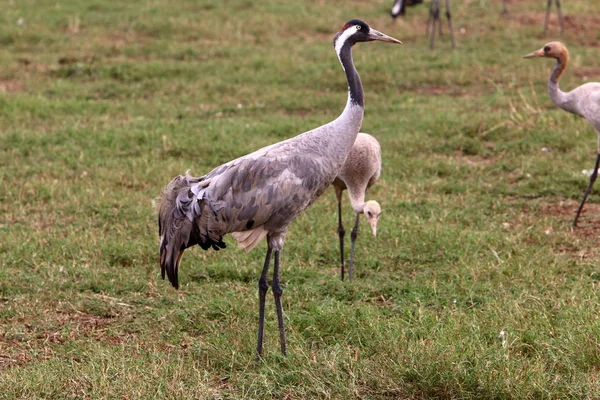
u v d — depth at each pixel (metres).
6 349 12.23
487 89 29.64
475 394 10.45
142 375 11.13
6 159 21.92
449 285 14.52
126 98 29.06
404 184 20.45
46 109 26.55
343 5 41.91
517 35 36.28
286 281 15.02
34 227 17.39
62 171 21.03
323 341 12.49
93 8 40.31
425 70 31.55
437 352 11.06
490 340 12.21
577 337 11.80
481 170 21.61
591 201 19.42
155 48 34.28
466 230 17.19
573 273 15.07
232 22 38.22
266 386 10.89
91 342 12.38
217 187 11.48
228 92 29.45
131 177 20.58
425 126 24.98
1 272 14.79
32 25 36.56
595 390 10.49
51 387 10.81
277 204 11.52
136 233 17.20
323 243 16.77
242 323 13.09
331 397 10.70
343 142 11.94
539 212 18.84
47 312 13.56
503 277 14.77
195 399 10.59
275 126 24.83
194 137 23.66
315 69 31.48
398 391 10.71
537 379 10.64
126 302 14.02
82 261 15.61
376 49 34.69
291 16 39.16
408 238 16.75
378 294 14.55
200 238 11.74
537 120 24.59
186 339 12.62
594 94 18.08
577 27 37.66
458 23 38.66
